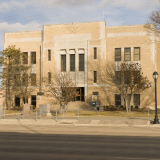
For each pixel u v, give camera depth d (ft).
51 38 150.82
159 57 145.59
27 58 155.12
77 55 147.02
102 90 141.38
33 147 36.06
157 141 41.68
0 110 86.02
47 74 147.43
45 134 51.34
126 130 58.59
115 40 144.36
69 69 148.15
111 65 143.33
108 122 72.08
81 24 147.23
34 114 105.09
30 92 141.49
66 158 28.84
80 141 41.60
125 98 118.42
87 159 28.30
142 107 139.33
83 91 148.97
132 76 108.68
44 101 145.79
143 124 67.97
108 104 141.38
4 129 61.05
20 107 149.38
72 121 75.31
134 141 41.63
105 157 29.27
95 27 145.07
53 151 33.01
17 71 136.26
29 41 156.15
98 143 39.50
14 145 37.81
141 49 140.77
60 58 150.10
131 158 28.71
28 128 63.36
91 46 144.05
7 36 159.63
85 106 136.56
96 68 142.82
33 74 154.10
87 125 69.10
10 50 136.46
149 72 139.33
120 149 34.37
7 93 155.33
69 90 109.29
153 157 29.22
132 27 142.51
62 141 41.60
